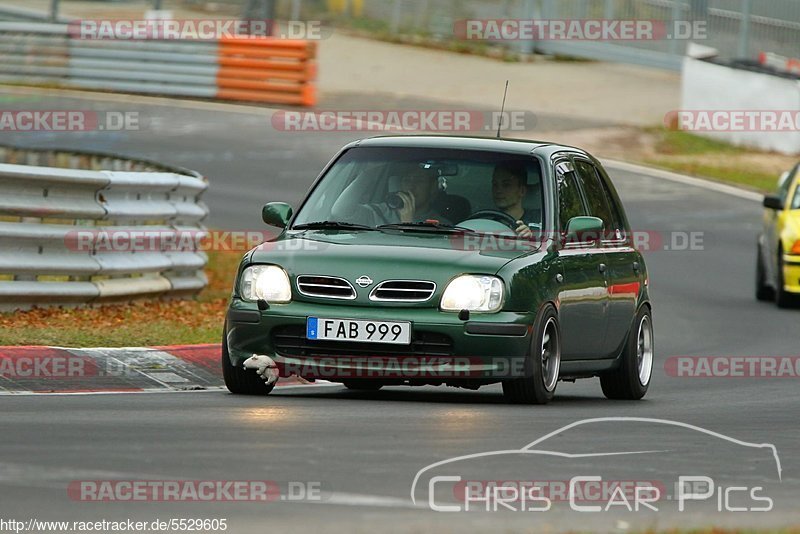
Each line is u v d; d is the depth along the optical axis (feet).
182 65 345.10
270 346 101.19
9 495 62.69
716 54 382.01
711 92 336.70
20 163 214.28
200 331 134.72
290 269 101.55
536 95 366.84
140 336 126.72
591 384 134.92
